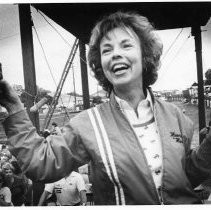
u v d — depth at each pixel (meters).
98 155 0.97
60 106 7.73
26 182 4.25
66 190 3.78
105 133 1.00
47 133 3.77
